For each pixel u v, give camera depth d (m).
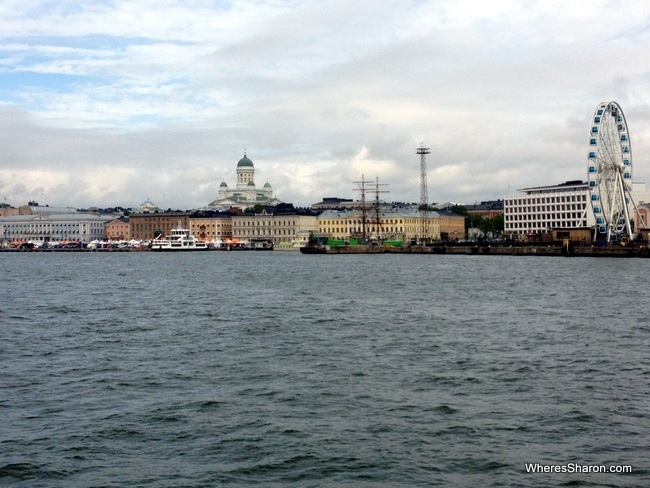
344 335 68.31
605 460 34.28
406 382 48.56
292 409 42.28
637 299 98.50
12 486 32.06
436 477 32.56
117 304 99.94
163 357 57.94
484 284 129.38
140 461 34.62
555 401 43.53
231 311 89.38
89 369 53.47
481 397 44.66
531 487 31.53
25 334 70.88
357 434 37.84
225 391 46.38
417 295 109.00
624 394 44.94
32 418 40.97
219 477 32.75
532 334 67.56
